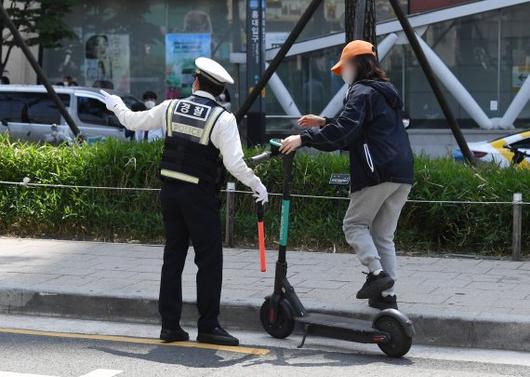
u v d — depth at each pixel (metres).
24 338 13.10
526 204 17.47
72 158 20.94
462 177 18.72
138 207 20.31
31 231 20.91
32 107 33.12
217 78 12.16
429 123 40.78
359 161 12.50
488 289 14.63
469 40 40.66
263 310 12.97
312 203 19.22
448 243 18.55
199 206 12.09
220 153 12.16
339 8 45.81
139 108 35.53
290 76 40.59
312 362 11.74
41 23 40.41
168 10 48.28
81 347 12.53
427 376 11.09
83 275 15.99
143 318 14.16
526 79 38.62
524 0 37.12
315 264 17.02
